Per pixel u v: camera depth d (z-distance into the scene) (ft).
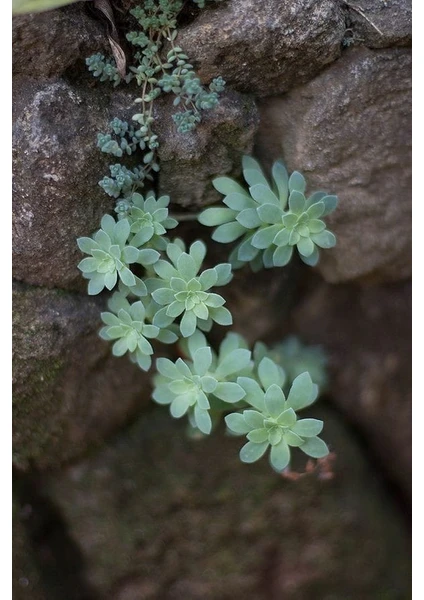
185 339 1.62
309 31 1.48
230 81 1.51
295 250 1.76
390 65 1.55
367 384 1.93
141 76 1.49
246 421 1.48
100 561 1.83
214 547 1.85
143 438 1.79
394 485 1.98
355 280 1.83
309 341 1.90
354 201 1.69
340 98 1.56
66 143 1.47
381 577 1.90
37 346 1.59
